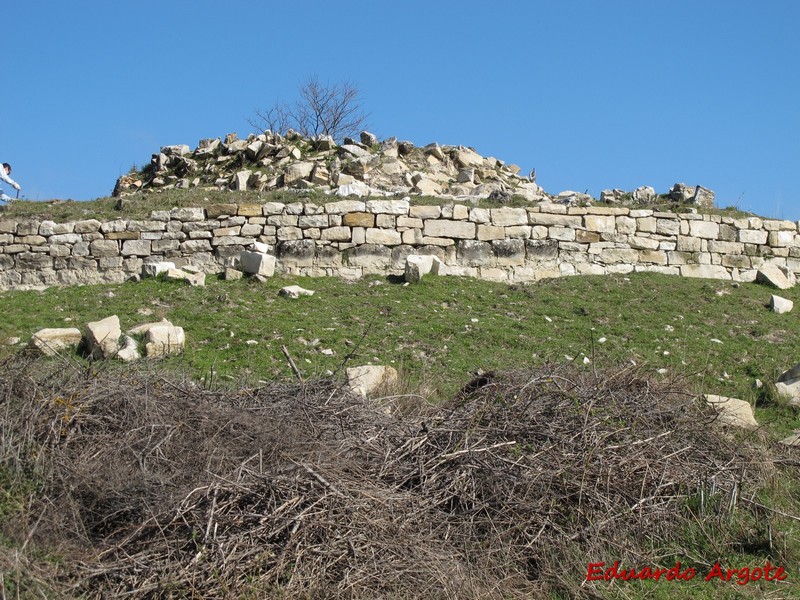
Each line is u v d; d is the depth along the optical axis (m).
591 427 8.41
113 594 6.22
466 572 6.96
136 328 12.80
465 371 12.73
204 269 16.81
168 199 17.84
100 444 7.50
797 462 9.17
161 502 6.86
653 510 7.95
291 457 7.41
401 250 17.27
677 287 17.03
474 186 21.06
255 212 17.05
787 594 7.16
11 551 6.18
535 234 17.70
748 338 14.81
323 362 12.69
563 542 7.46
